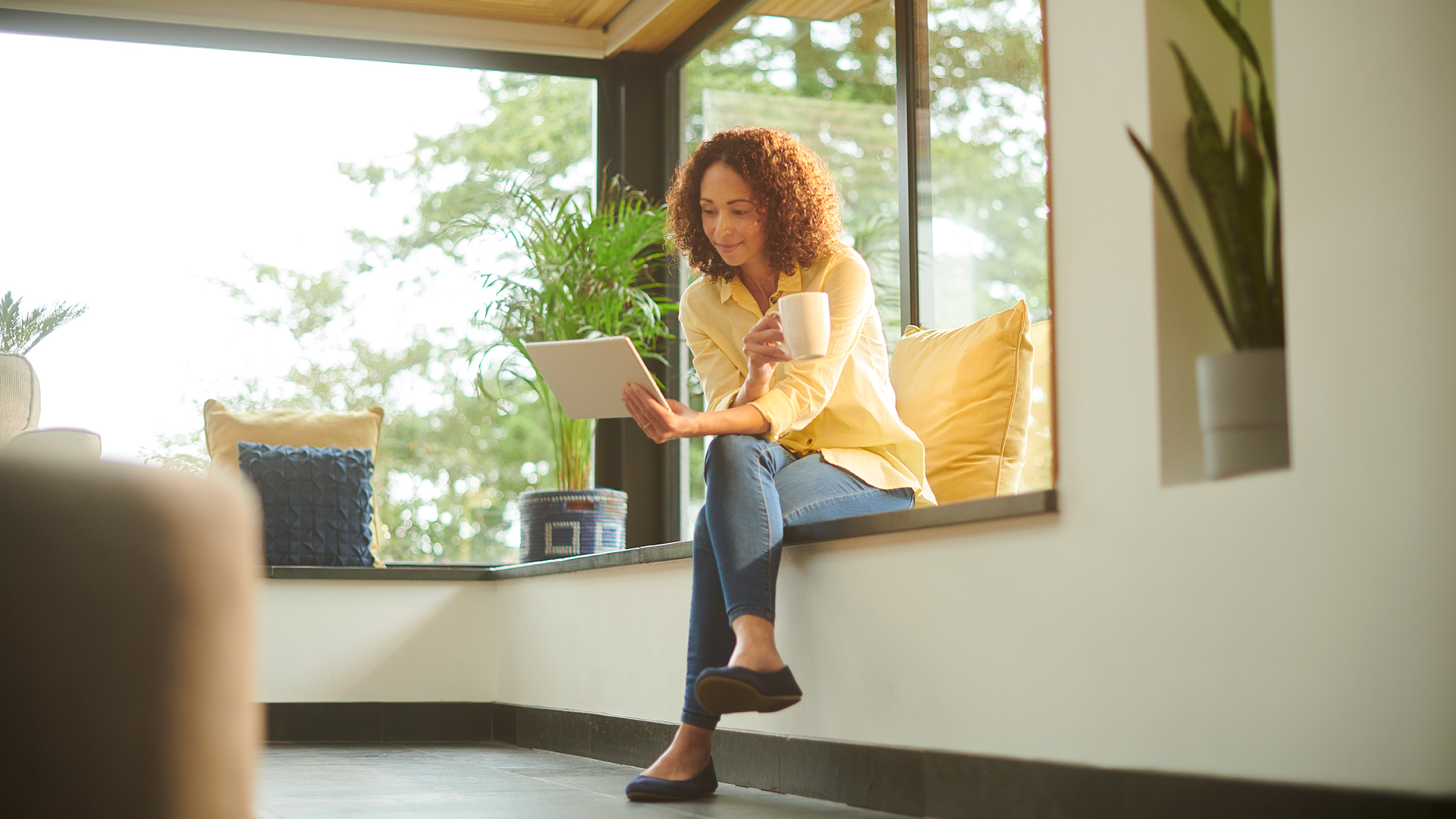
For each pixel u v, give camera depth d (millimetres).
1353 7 1218
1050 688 1524
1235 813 1247
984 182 2896
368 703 3734
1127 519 1424
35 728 409
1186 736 1325
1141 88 1446
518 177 4555
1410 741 1098
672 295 4496
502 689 3787
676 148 4523
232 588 466
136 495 436
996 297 2826
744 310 2340
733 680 1738
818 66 3633
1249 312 1397
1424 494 1104
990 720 1632
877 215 3314
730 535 1894
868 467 2158
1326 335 1215
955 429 2461
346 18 4391
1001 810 1588
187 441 4188
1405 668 1104
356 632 3748
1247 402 1355
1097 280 1499
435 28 4469
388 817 1809
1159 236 1416
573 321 4043
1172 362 1404
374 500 4176
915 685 1792
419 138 4516
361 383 4348
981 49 2932
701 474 4262
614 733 2873
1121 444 1441
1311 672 1190
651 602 2711
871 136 3355
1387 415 1145
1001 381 2459
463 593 3863
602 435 4508
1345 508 1171
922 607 1780
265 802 2047
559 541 3871
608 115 4660
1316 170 1247
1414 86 1158
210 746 452
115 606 426
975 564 1673
